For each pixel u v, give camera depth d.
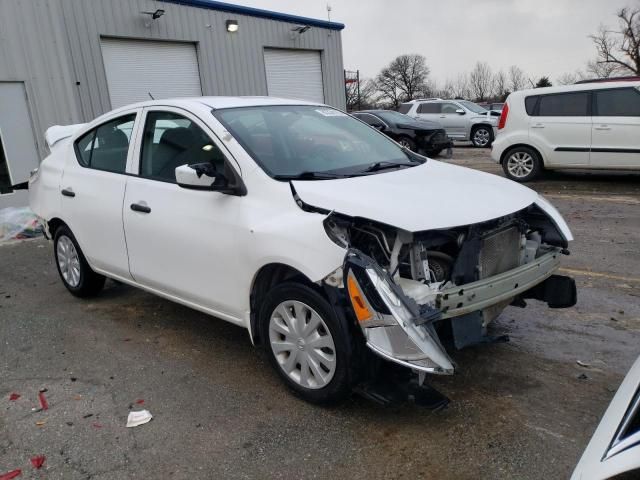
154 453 2.83
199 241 3.51
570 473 2.56
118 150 4.35
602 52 56.50
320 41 17.56
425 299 2.76
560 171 11.55
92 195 4.41
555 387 3.30
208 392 3.39
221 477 2.63
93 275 4.94
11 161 9.77
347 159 3.77
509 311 4.46
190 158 3.70
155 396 3.37
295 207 3.07
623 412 1.84
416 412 3.10
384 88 75.25
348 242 2.93
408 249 2.92
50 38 10.03
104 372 3.70
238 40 15.22
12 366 3.83
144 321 4.55
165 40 13.62
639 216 7.47
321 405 3.14
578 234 6.72
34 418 3.17
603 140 9.50
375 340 2.69
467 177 3.62
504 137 10.50
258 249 3.13
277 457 2.76
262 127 3.73
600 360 3.62
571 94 9.76
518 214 3.41
